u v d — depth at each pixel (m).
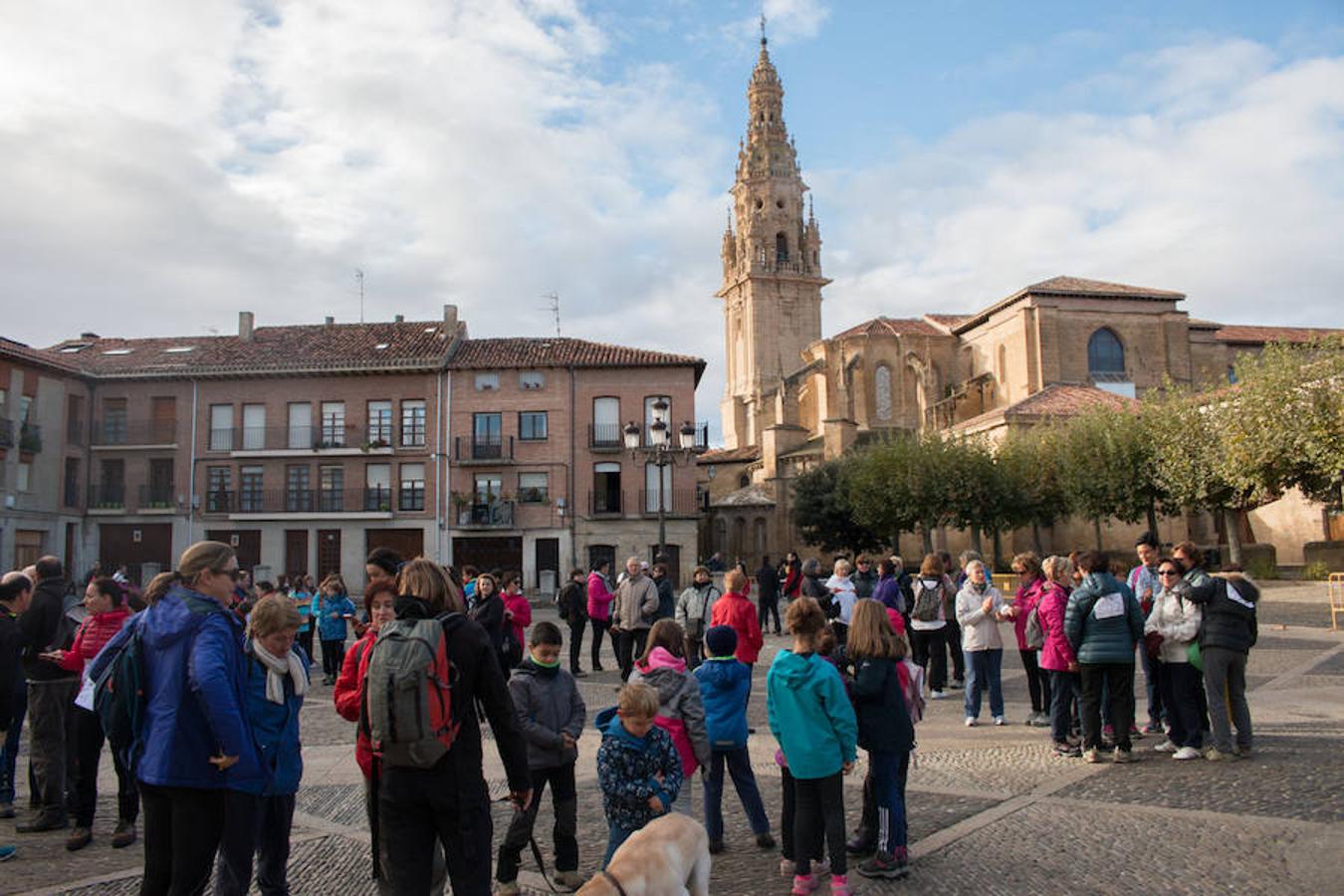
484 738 12.46
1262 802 8.01
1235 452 34.34
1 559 39.81
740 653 11.54
